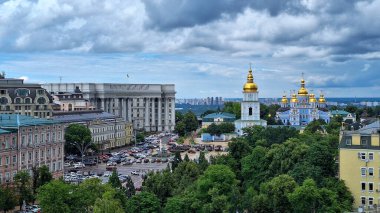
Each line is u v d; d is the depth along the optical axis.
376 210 166.00
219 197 185.12
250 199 191.50
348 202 184.88
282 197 183.00
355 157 194.88
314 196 174.12
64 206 173.38
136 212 179.12
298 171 198.50
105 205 164.38
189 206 187.12
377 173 192.00
